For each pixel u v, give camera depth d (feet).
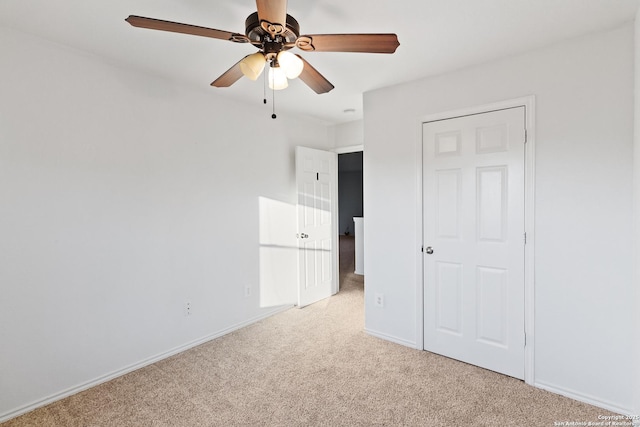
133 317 8.39
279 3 4.04
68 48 7.23
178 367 8.48
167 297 9.09
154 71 8.52
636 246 6.08
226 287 10.60
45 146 6.95
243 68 5.21
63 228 7.22
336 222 14.85
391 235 9.71
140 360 8.52
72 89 7.32
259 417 6.51
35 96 6.81
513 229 7.70
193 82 9.26
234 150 10.82
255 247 11.53
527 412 6.56
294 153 13.00
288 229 12.78
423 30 6.52
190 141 9.61
